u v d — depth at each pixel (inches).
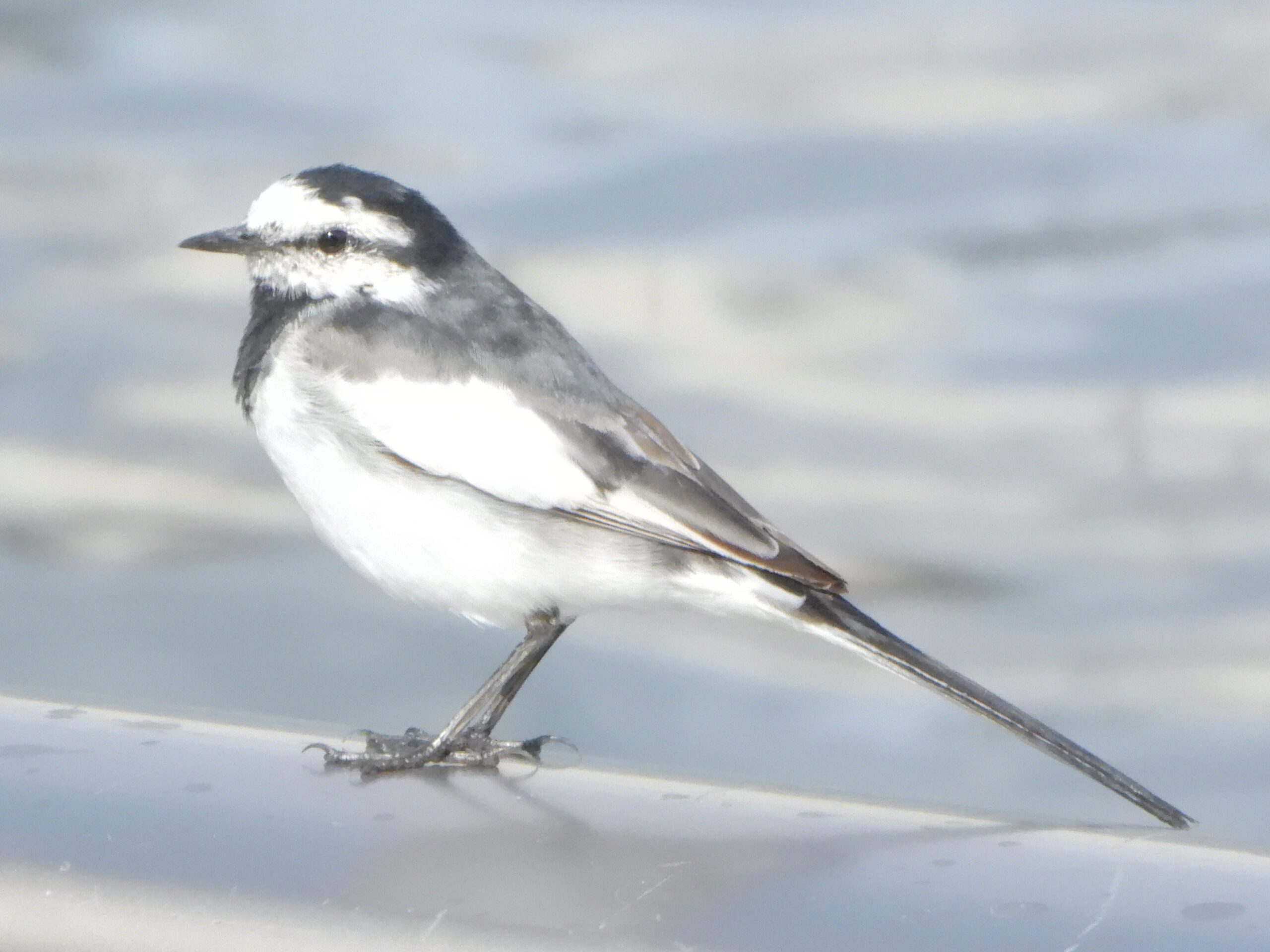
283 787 147.5
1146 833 147.3
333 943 130.5
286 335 153.3
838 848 144.6
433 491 152.7
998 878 137.3
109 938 134.3
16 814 146.3
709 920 129.8
